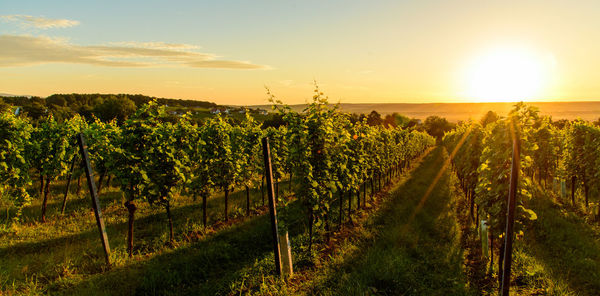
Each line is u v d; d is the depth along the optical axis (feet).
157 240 29.17
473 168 39.50
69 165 39.34
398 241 29.58
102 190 50.06
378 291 20.57
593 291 21.35
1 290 19.07
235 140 40.60
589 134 41.75
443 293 20.72
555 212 39.73
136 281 20.84
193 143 34.27
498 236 23.43
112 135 29.50
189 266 23.56
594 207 39.11
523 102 23.02
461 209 45.60
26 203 32.48
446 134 144.87
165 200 28.43
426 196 52.31
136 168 25.91
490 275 24.39
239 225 34.32
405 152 90.63
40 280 20.92
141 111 26.91
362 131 44.91
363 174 43.45
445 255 26.89
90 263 23.77
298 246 28.66
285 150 46.42
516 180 18.97
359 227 34.94
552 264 25.13
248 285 21.24
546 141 56.95
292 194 50.55
